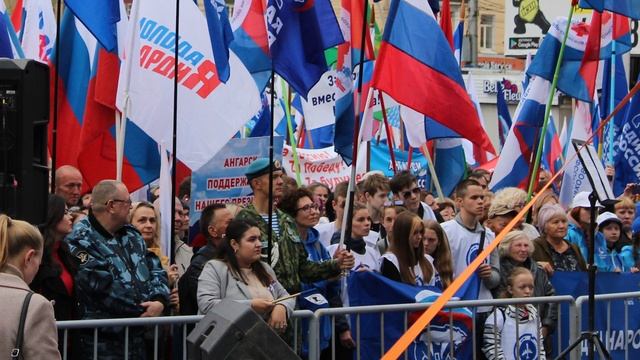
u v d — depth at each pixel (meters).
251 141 10.62
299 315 8.63
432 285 9.72
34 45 13.30
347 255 9.36
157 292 8.57
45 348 6.46
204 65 11.31
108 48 10.70
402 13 11.31
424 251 9.77
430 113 11.34
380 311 8.95
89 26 10.63
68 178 9.98
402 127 17.67
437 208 13.01
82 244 8.30
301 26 10.30
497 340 9.41
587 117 16.58
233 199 10.59
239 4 12.12
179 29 11.34
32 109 7.24
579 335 9.75
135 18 10.64
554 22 14.59
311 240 9.87
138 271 8.49
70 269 8.26
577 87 14.61
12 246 6.61
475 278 10.05
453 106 11.38
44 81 7.43
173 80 11.25
